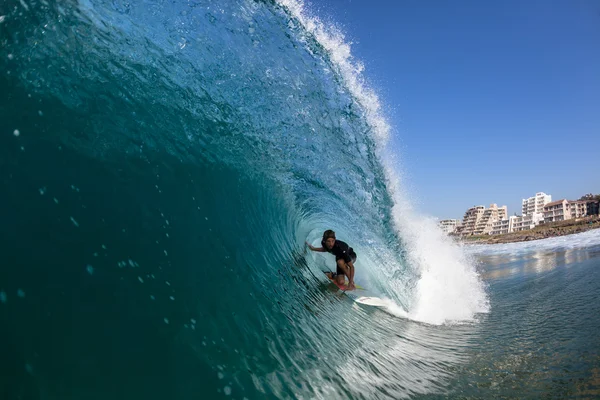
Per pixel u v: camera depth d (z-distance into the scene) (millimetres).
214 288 2965
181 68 4227
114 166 2996
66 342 1765
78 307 1953
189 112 4230
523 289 8875
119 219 2682
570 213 108000
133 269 2447
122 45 3662
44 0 3145
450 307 6984
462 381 3580
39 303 1820
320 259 6992
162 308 2350
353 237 7594
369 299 5945
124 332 2021
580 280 9062
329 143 6570
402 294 7016
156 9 3994
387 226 7941
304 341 3176
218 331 2523
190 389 1976
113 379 1773
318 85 6008
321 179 6781
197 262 3055
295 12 5352
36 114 2664
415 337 4973
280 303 3576
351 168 7203
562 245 28109
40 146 2537
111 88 3408
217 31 4559
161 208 3158
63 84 3000
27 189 2268
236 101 4914
